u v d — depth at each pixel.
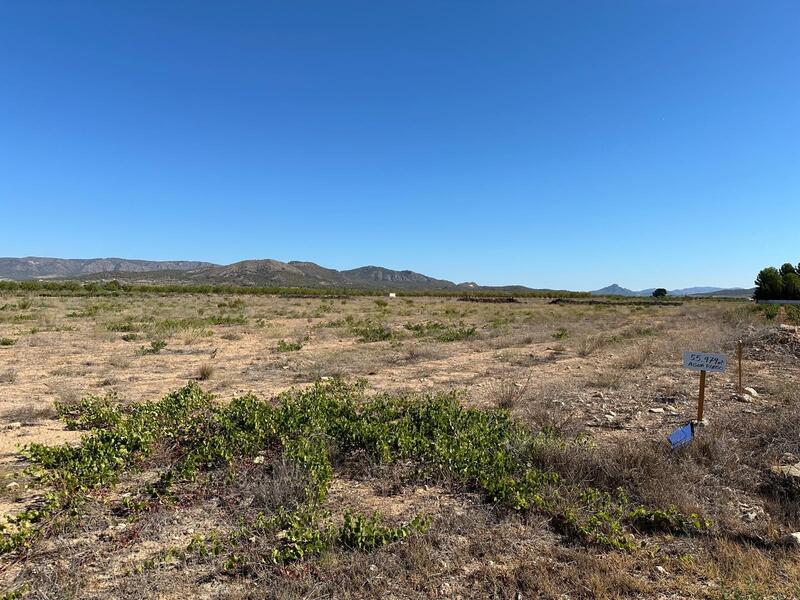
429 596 3.50
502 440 6.21
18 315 23.73
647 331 21.53
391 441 6.08
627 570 3.83
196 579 3.65
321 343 17.83
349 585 3.58
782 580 3.67
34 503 4.86
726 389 9.69
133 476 5.49
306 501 4.75
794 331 15.30
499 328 22.45
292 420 6.55
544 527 4.47
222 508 4.78
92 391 9.75
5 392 9.55
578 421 7.54
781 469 5.27
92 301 38.12
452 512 4.75
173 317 25.73
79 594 3.46
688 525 4.46
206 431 6.46
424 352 14.81
